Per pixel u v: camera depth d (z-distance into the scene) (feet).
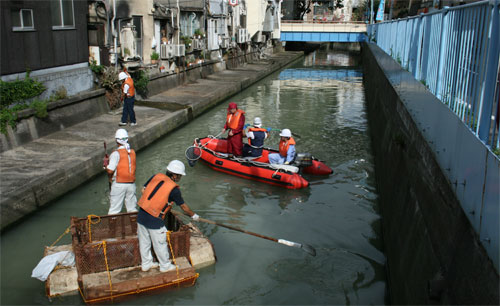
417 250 15.51
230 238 23.41
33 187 24.86
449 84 16.80
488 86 11.78
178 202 17.99
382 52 54.03
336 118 55.11
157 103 52.13
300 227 24.99
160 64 62.64
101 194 28.81
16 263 20.79
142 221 17.52
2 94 31.50
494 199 9.88
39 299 17.92
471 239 11.13
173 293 18.29
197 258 19.81
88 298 16.88
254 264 20.88
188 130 46.73
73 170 28.66
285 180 30.50
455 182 13.62
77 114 40.42
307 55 168.96
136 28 55.77
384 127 34.94
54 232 23.72
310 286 19.24
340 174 33.91
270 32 136.15
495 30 11.76
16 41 33.83
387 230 22.44
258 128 33.86
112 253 17.98
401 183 21.85
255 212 26.91
